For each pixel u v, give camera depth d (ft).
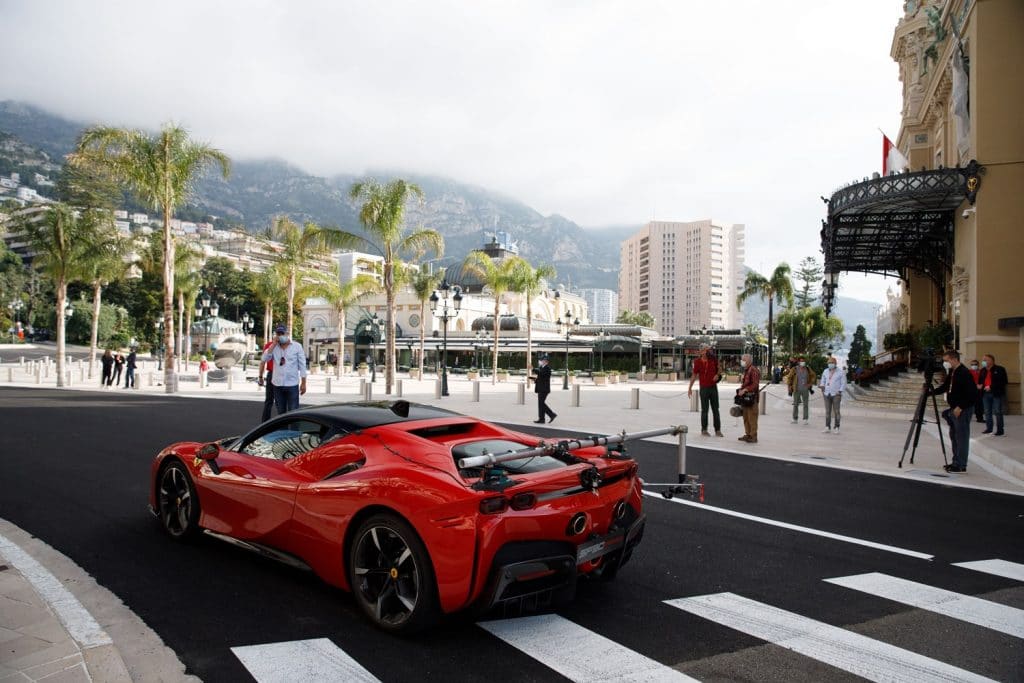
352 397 85.61
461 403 78.74
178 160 80.84
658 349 196.65
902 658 12.33
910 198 66.49
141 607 13.76
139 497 23.75
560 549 12.71
